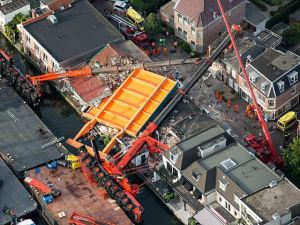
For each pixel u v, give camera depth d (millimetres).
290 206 195875
